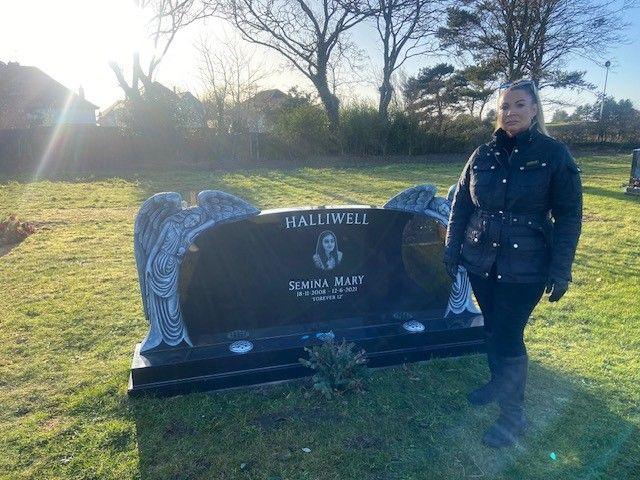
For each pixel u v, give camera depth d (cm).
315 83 2580
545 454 269
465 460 265
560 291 241
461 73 3089
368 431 289
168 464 262
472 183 271
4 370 368
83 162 1989
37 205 1103
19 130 1903
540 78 2056
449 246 293
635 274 573
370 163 2033
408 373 355
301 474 254
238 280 353
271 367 340
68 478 254
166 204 329
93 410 313
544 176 242
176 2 2219
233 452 272
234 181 1492
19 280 584
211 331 356
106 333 436
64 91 3822
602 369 357
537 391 330
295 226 357
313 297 374
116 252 707
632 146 2778
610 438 280
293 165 1988
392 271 388
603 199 1103
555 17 1934
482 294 283
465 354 381
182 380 328
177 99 2202
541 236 253
